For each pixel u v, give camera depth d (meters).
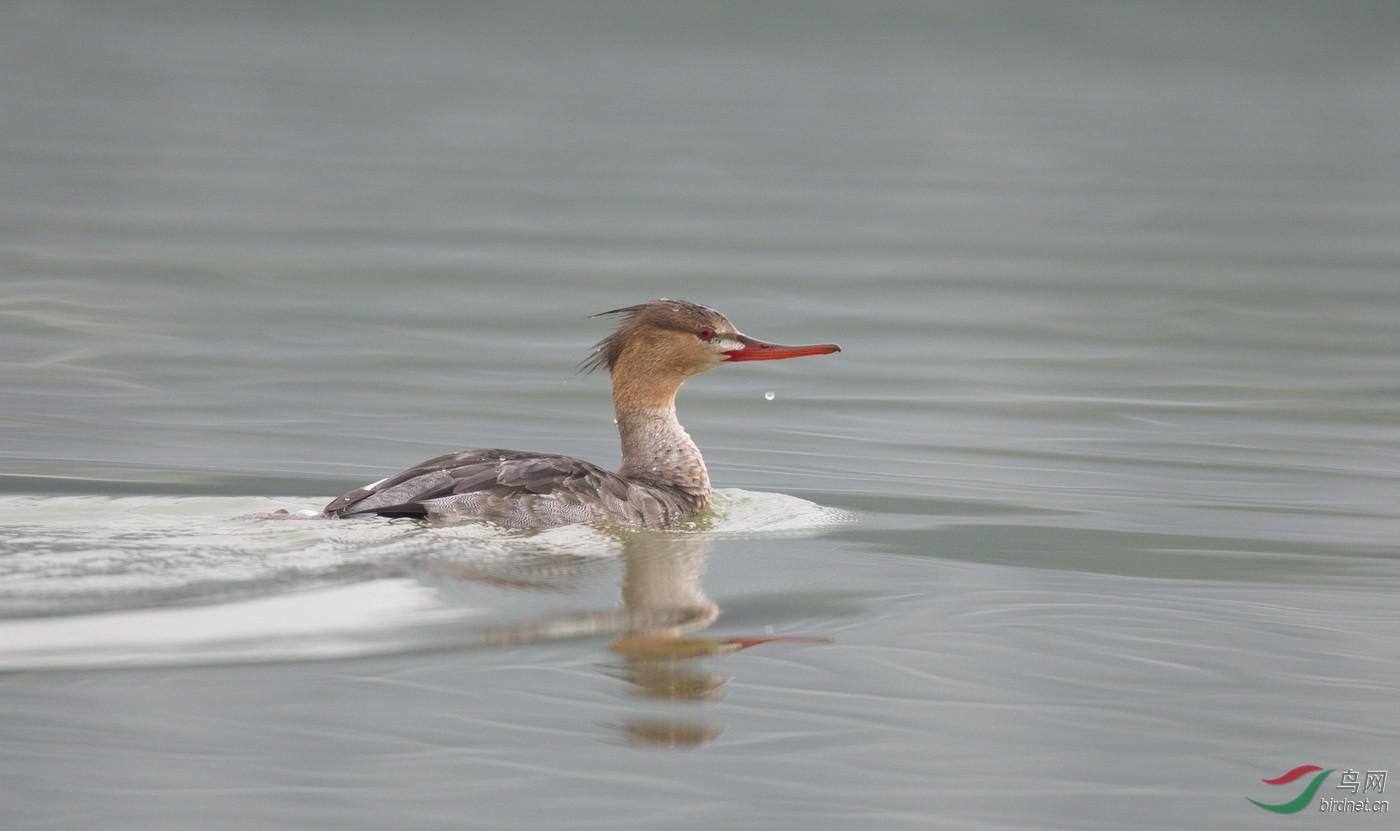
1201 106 57.88
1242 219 34.06
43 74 54.50
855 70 66.56
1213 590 11.44
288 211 32.00
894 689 9.25
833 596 11.01
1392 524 13.55
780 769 8.19
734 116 52.44
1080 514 13.84
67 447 15.41
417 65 63.38
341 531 11.49
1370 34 77.31
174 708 8.49
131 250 26.92
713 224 32.31
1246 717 8.98
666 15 76.75
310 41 68.56
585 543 11.85
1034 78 65.56
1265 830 7.71
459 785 7.87
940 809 7.81
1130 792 8.05
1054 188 38.62
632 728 8.55
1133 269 27.95
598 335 21.91
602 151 43.88
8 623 9.49
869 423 17.77
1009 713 8.96
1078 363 20.97
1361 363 20.89
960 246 30.28
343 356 20.20
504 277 25.89
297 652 9.28
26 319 21.55
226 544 11.16
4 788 7.64
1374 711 9.09
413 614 10.00
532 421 17.22
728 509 13.75
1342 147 47.44
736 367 21.14
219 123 46.06
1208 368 20.67
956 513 13.83
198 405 17.42
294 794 7.72
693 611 10.50
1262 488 14.89
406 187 36.19
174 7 75.00
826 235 31.31
